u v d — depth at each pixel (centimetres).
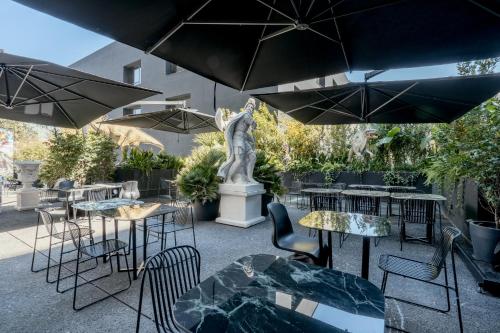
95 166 793
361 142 934
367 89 388
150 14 195
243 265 188
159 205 393
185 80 1251
